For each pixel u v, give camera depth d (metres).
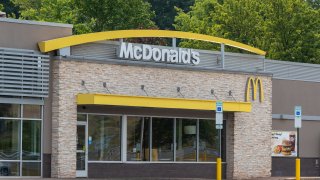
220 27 57.81
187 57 35.69
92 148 33.00
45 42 30.94
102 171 33.16
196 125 36.69
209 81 36.47
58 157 31.22
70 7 58.72
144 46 34.19
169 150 35.66
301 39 56.81
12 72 30.23
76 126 32.00
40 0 68.75
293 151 40.72
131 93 33.62
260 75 38.69
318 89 42.38
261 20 57.75
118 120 33.94
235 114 37.47
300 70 41.66
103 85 32.72
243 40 57.47
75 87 31.86
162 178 34.41
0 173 30.20
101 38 32.66
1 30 30.34
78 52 32.41
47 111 31.47
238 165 37.53
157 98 33.28
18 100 30.58
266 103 38.91
